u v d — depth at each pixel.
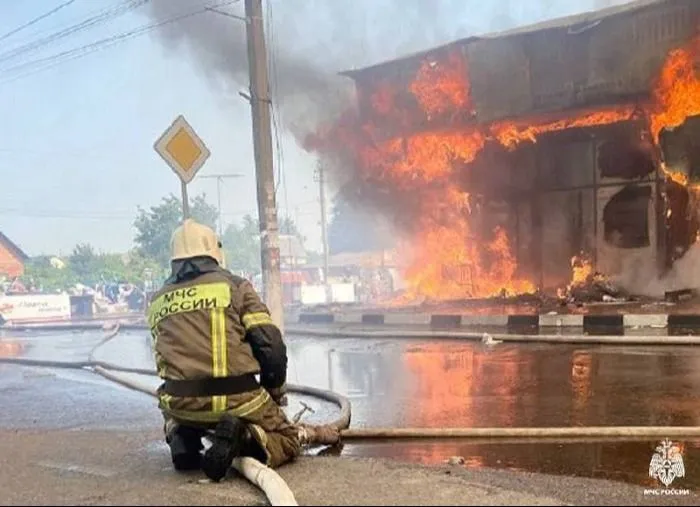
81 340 18.52
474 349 11.44
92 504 3.35
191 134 7.53
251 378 4.05
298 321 19.78
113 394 8.17
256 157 9.09
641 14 18.45
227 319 4.00
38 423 6.20
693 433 5.23
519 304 18.97
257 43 9.16
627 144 18.88
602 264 19.27
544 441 5.22
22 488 3.73
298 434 4.47
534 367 9.04
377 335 14.20
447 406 6.64
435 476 3.85
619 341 11.00
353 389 7.90
